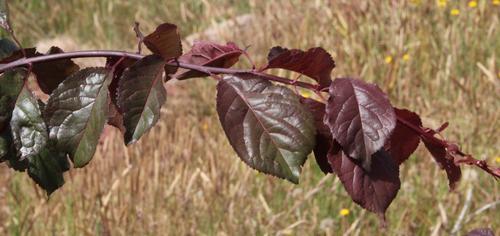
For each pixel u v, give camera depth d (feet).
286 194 19.08
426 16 27.50
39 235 18.65
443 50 25.90
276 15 30.14
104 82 4.79
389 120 4.52
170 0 38.24
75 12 39.42
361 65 26.09
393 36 26.63
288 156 4.51
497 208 17.61
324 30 28.50
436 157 5.36
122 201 19.22
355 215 18.34
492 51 25.72
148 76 4.61
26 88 4.95
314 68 4.87
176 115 25.75
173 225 18.20
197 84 27.53
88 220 18.62
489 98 22.90
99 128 4.72
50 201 19.39
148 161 20.62
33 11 40.09
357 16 27.81
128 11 39.14
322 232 17.62
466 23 26.76
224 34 31.01
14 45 5.90
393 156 5.39
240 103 4.65
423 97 23.76
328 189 18.72
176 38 4.99
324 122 4.55
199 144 22.24
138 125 4.53
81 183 19.53
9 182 20.56
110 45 36.42
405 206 18.17
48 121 4.72
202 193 18.88
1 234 18.67
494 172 5.27
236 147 4.57
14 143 4.85
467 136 20.80
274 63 4.84
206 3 34.63
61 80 5.47
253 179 19.66
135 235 18.10
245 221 18.04
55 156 5.21
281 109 4.59
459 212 17.90
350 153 4.51
